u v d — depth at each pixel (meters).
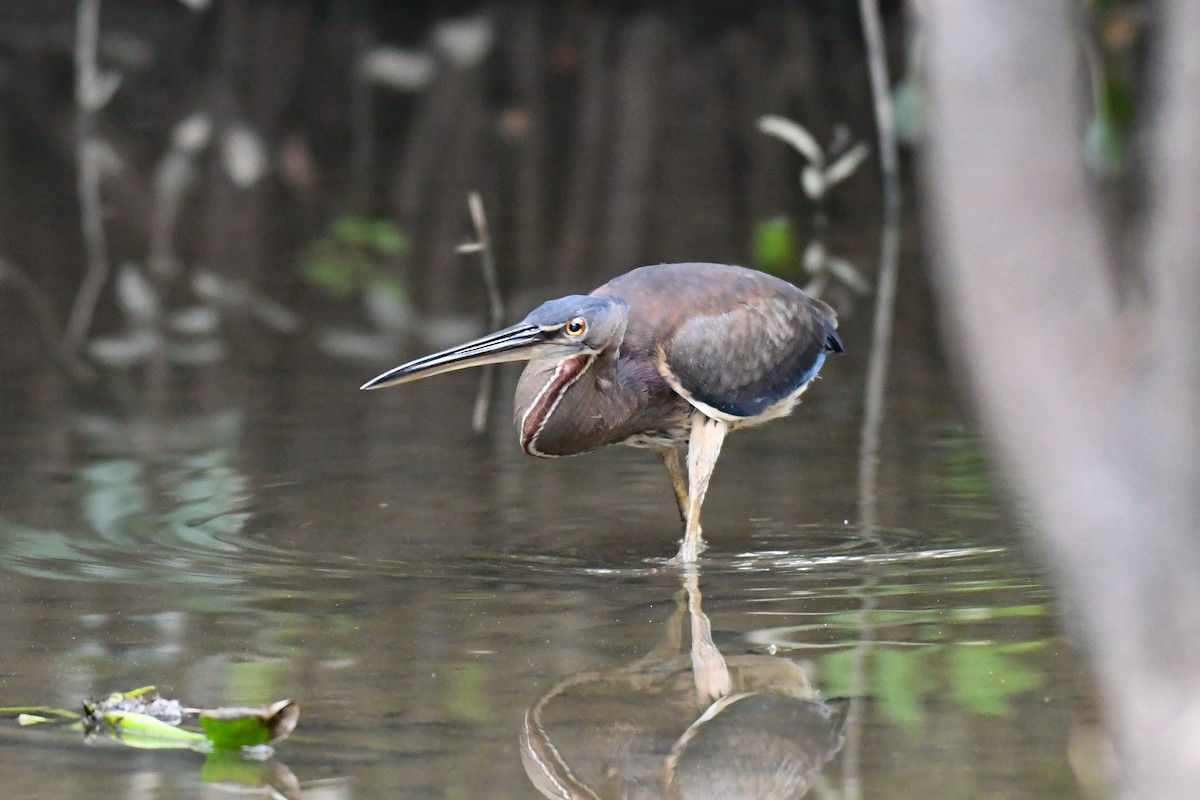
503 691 7.32
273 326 18.14
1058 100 2.27
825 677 7.50
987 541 10.22
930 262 21.39
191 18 34.59
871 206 25.73
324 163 28.80
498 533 10.61
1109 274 2.29
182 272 21.03
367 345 17.12
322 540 10.34
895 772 6.25
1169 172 2.21
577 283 19.73
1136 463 2.31
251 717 6.58
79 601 8.87
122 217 24.55
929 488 11.68
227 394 14.92
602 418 11.04
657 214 24.88
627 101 31.94
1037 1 2.27
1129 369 2.29
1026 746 6.47
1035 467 2.35
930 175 2.50
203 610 8.70
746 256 21.62
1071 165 2.28
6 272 20.73
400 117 31.80
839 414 14.14
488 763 6.41
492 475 12.30
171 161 28.27
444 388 15.50
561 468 12.66
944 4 2.31
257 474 12.09
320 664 7.74
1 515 10.77
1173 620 2.35
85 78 27.66
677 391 11.09
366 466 12.43
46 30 33.69
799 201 26.03
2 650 7.97
